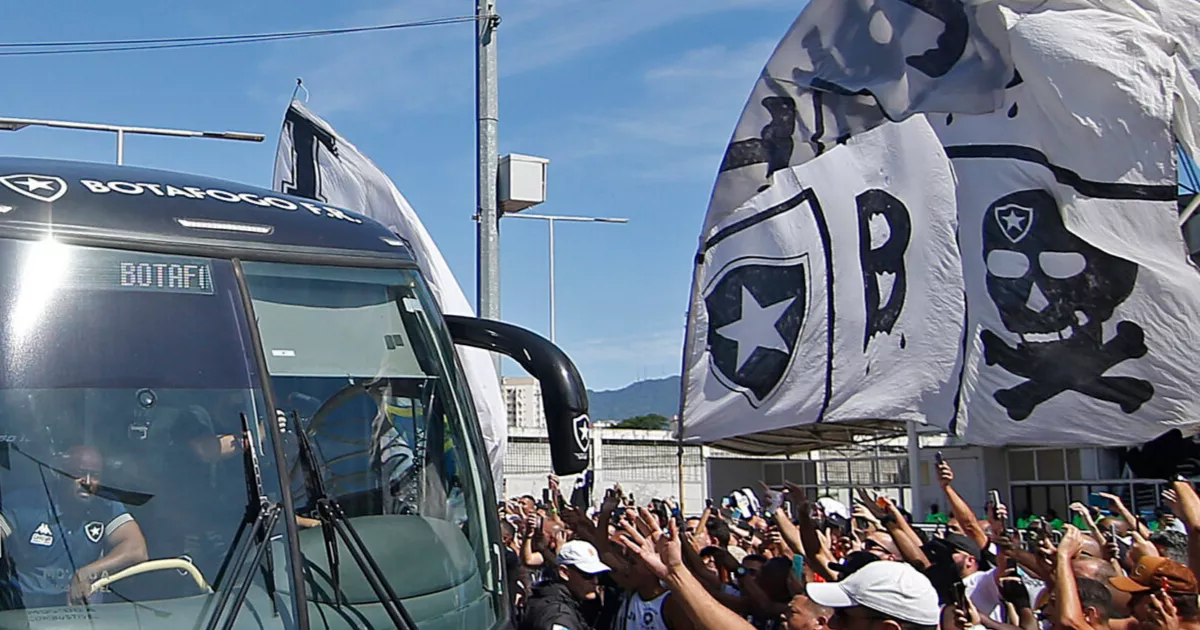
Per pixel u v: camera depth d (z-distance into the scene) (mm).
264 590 4051
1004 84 10336
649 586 6738
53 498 3926
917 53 10648
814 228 11383
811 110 11367
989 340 10336
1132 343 9664
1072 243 9914
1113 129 9758
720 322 11891
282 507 4199
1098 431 9773
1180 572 5410
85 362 4145
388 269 5047
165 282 4422
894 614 4453
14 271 4195
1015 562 6680
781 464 20969
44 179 4602
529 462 28047
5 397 3984
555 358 5023
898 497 18984
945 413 10562
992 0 10258
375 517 4539
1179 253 9586
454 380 5082
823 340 11305
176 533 4027
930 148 10828
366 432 4652
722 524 8844
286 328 4605
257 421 4336
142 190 4715
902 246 10898
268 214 4898
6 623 3715
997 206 10328
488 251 11781
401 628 4262
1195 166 10688
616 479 28781
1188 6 9914
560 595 7137
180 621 3896
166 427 4176
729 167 11695
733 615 5203
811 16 11094
